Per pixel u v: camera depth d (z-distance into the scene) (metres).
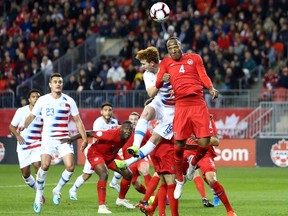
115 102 69.00
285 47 75.00
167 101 29.52
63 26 82.88
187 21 76.50
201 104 28.14
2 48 82.56
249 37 75.31
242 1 80.06
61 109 34.19
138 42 76.25
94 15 84.75
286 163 64.12
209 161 32.19
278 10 77.62
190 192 43.53
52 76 34.25
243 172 59.03
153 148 29.22
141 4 81.88
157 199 29.59
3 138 68.50
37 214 32.06
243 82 71.25
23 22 84.19
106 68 75.31
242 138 66.19
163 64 28.61
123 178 34.72
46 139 34.00
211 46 73.00
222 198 29.39
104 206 32.50
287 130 65.31
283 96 66.44
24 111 38.34
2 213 32.47
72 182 50.38
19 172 59.19
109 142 34.00
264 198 39.81
